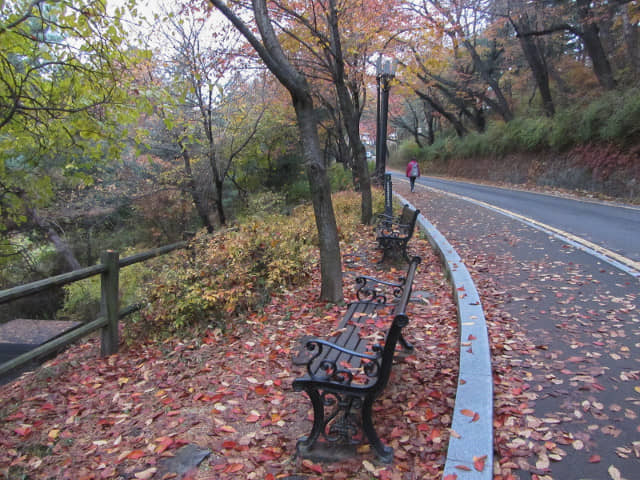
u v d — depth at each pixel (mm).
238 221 12906
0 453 3541
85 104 5383
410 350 4523
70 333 4918
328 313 5883
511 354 4391
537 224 11461
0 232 11875
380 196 16297
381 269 7973
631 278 6504
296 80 5625
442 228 11883
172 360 5023
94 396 4445
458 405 3252
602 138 18844
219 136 13773
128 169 13820
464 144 35844
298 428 3502
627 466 2814
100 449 3488
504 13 21500
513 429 3211
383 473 2883
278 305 6332
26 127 5652
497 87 29766
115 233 18219
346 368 3498
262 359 4750
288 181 25312
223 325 5773
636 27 21578
